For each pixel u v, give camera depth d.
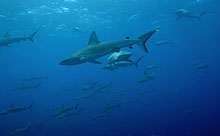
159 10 31.91
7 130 27.52
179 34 61.62
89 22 34.00
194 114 27.70
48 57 85.31
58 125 28.11
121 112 33.66
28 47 53.84
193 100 39.56
